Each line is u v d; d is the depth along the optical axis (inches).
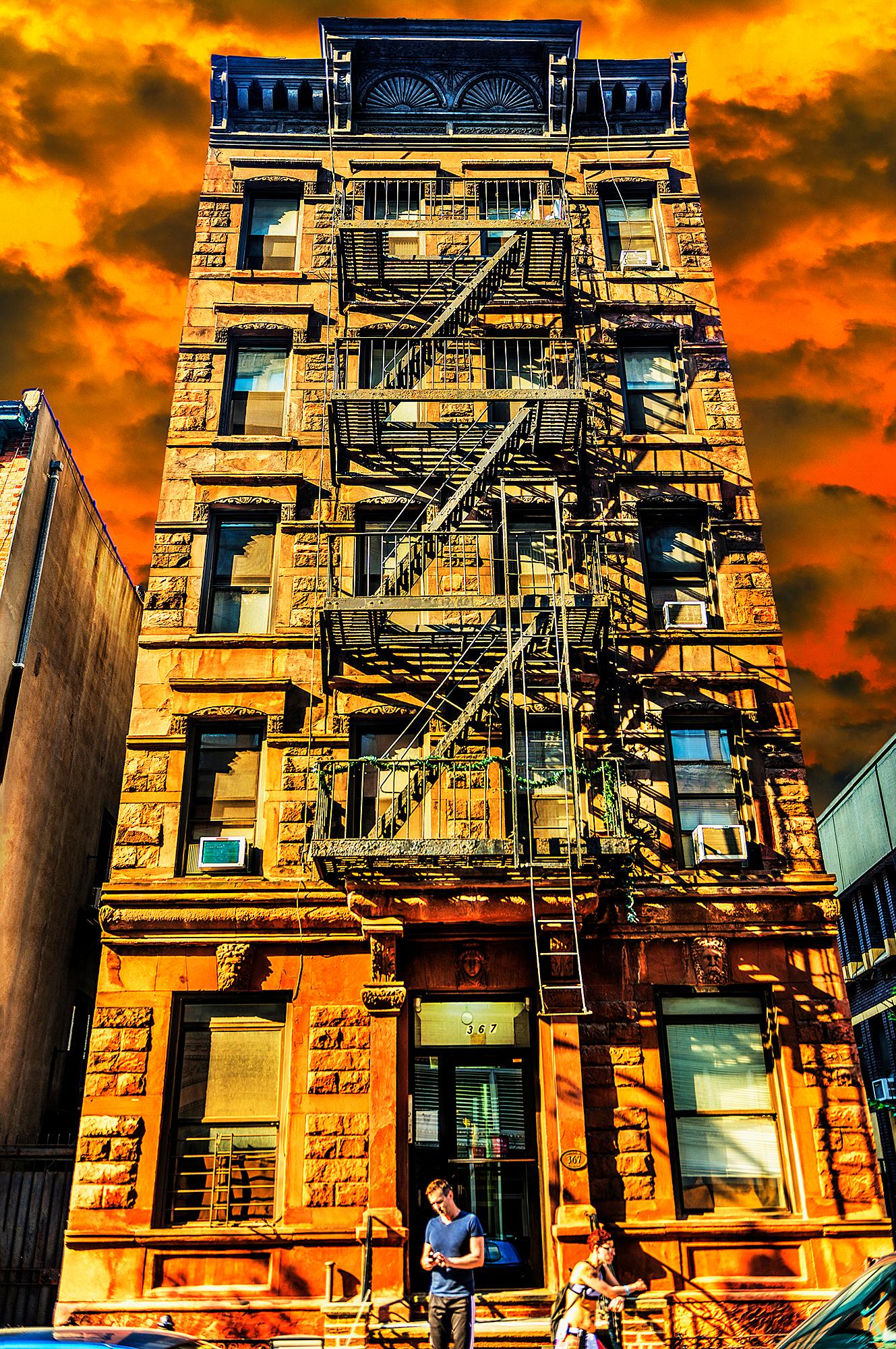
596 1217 508.4
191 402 760.3
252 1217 565.6
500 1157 585.3
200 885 619.8
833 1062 598.2
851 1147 581.3
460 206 842.2
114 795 917.2
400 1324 534.9
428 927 605.3
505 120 882.8
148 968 606.9
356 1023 598.5
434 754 632.4
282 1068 594.2
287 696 667.4
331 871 586.9
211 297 798.5
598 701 671.8
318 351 777.6
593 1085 586.9
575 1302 410.9
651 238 851.4
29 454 736.3
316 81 874.1
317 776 602.9
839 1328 316.8
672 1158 581.3
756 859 642.8
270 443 742.5
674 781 664.4
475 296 789.9
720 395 776.9
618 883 600.7
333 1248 554.3
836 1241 560.4
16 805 697.6
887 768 1135.6
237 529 727.7
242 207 839.1
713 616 708.7
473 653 676.7
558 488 676.7
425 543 697.6
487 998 615.5
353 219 831.7
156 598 695.1
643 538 732.7
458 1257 403.9
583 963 612.4
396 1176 563.5
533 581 706.8
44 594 756.6
